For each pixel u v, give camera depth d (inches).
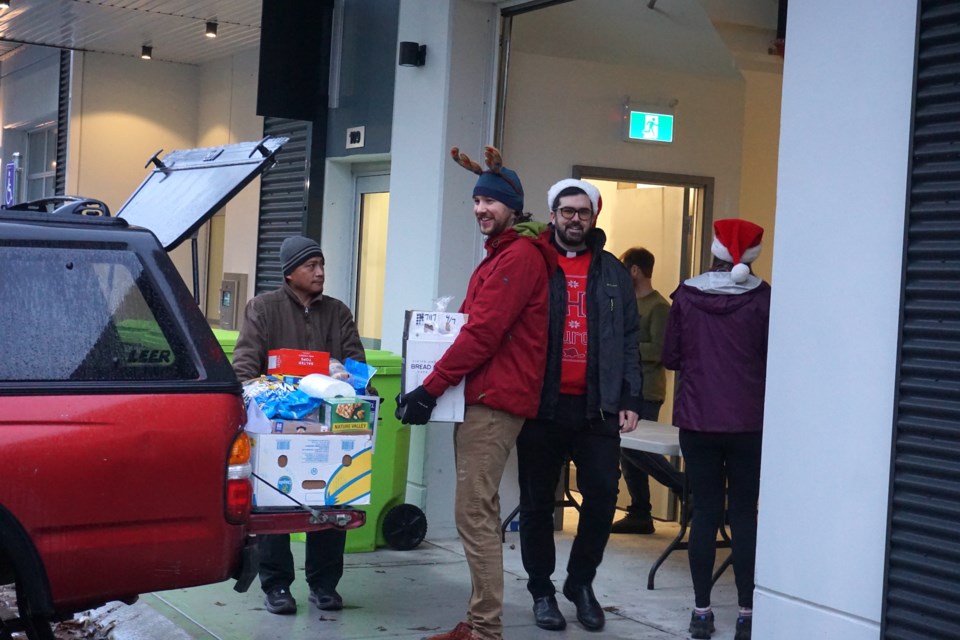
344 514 187.0
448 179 294.5
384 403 271.1
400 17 313.4
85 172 479.2
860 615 182.1
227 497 163.5
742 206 336.8
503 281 194.9
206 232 486.9
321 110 346.3
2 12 405.7
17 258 158.4
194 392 162.1
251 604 230.2
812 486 189.8
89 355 157.9
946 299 171.0
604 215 362.6
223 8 374.3
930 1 173.5
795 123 194.2
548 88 307.9
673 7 305.3
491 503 199.0
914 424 173.5
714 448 218.2
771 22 322.3
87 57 475.8
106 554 155.0
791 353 193.8
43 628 153.8
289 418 186.5
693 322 216.8
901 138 178.2
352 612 226.8
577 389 215.3
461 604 235.3
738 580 215.6
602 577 264.4
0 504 148.3
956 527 167.8
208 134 484.7
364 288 348.8
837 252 187.2
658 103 319.3
